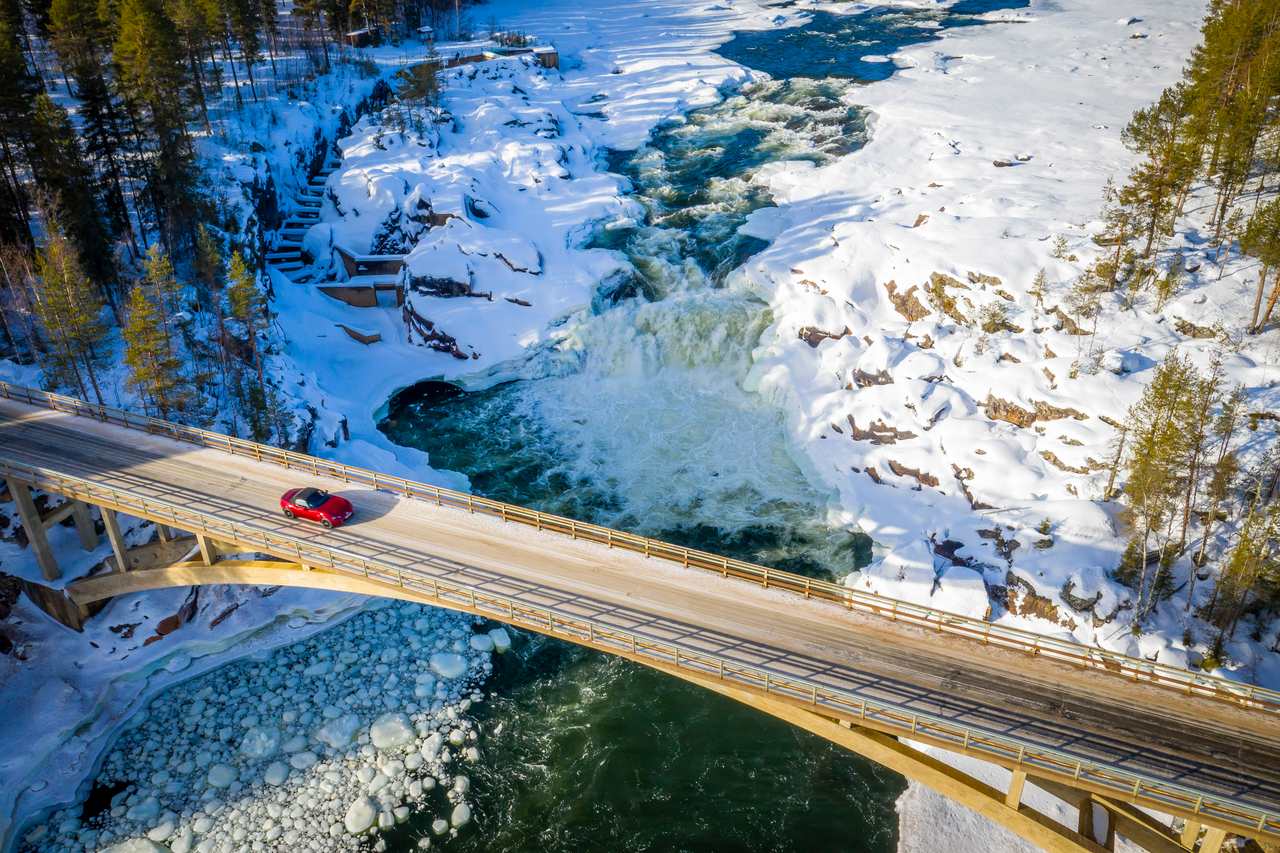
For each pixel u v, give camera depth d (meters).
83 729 42.84
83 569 46.97
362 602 50.50
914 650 34.16
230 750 41.91
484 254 76.44
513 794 39.75
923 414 58.84
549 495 58.78
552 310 73.19
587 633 34.62
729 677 32.56
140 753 42.09
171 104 69.38
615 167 96.06
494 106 102.81
